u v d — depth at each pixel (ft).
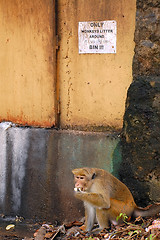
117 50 18.93
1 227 20.31
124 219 17.29
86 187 17.07
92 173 17.19
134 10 18.38
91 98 19.72
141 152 17.90
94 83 19.58
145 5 17.60
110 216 17.46
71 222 19.54
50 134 20.10
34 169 20.51
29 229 20.01
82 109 19.97
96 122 19.74
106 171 17.74
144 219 17.37
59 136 19.92
